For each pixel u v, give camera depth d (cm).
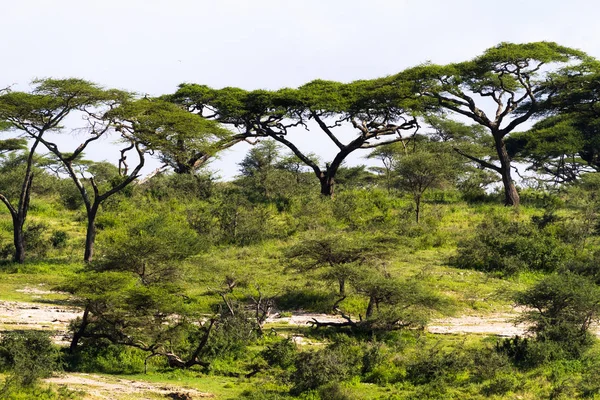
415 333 2742
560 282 2614
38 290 3516
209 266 3500
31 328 2669
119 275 2395
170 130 4353
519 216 5138
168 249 2894
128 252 2794
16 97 3969
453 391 2048
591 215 4559
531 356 2327
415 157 4931
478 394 2016
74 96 4031
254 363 2358
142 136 4222
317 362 2191
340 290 3222
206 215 4869
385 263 3105
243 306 2914
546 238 4134
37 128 4178
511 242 4012
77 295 2339
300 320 3014
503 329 2906
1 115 4066
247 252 4219
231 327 2572
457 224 4947
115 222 5081
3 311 2975
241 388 2122
